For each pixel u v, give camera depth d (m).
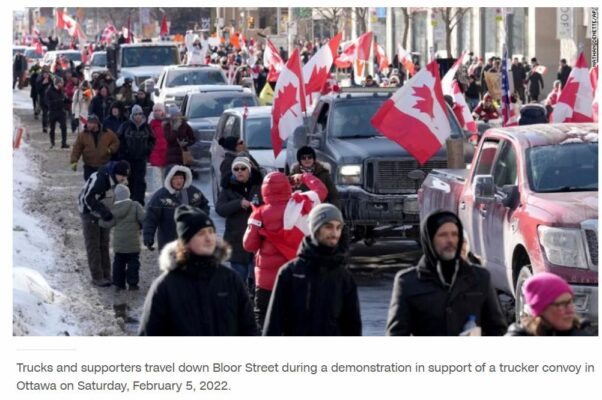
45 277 17.89
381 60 51.44
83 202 17.42
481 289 8.57
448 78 26.02
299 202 12.23
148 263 19.47
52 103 41.00
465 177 16.11
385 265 19.33
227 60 66.25
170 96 38.41
